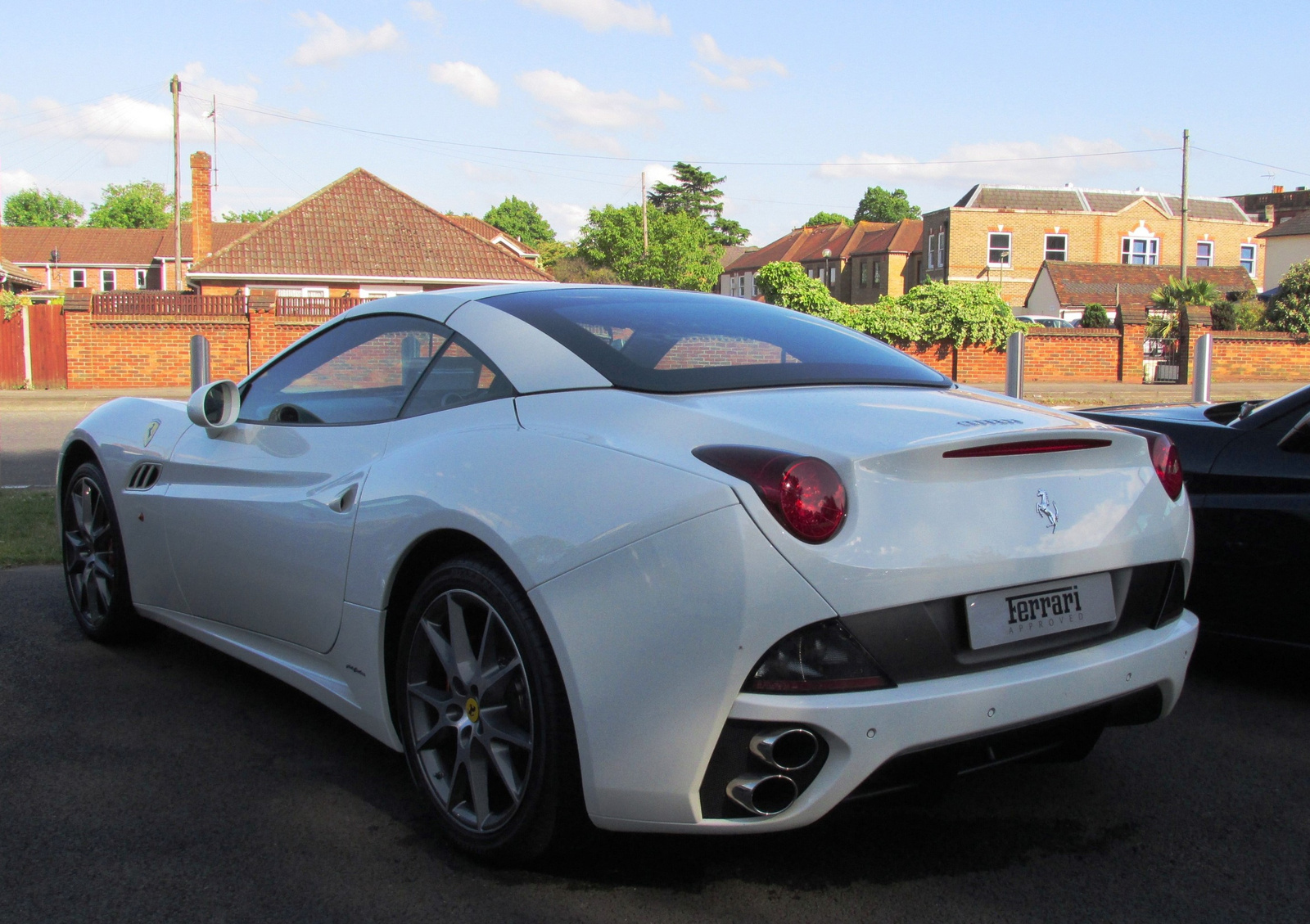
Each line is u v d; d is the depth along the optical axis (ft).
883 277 184.96
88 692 11.30
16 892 7.23
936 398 8.34
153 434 11.97
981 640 6.84
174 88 127.24
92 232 205.16
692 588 6.40
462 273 99.71
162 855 7.79
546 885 7.46
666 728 6.52
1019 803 8.98
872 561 6.44
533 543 7.06
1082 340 84.53
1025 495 7.18
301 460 9.66
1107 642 7.55
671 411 7.37
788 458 6.48
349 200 104.12
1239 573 11.85
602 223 180.55
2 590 15.49
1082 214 149.38
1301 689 12.17
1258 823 8.63
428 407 8.90
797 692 6.36
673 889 7.42
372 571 8.45
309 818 8.45
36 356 71.72
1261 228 155.43
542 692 7.03
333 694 9.15
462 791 7.88
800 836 8.30
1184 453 12.44
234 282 95.45
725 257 289.12
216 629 10.91
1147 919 7.13
